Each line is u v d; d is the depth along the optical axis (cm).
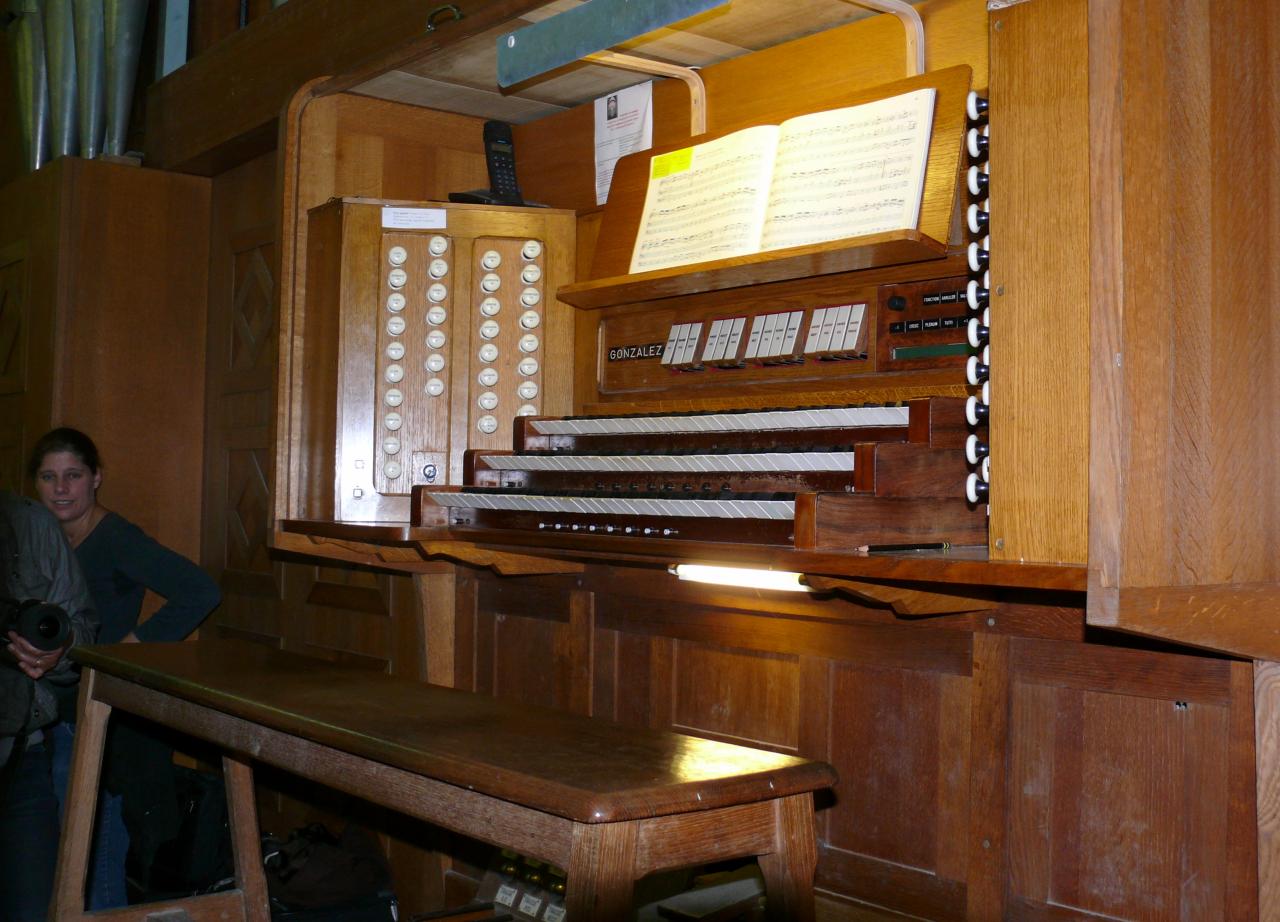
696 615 241
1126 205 139
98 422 398
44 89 450
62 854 248
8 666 253
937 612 186
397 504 275
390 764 165
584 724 181
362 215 276
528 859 260
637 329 266
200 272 417
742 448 215
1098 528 138
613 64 255
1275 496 161
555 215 282
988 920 192
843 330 222
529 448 251
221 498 401
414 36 283
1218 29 155
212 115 377
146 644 263
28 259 416
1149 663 176
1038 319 162
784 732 225
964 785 198
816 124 227
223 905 262
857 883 212
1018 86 165
